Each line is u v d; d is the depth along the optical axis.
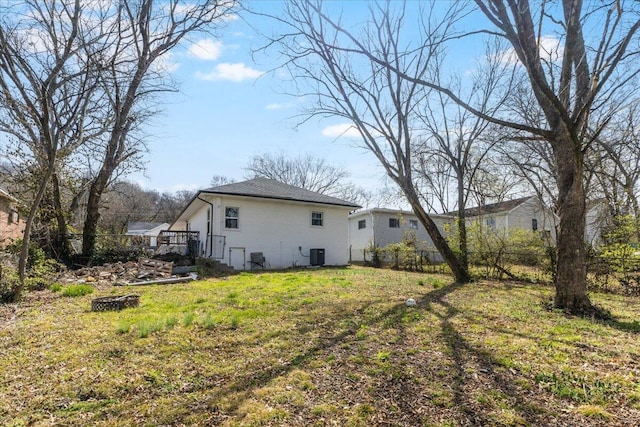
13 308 6.26
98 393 2.90
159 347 4.02
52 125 7.85
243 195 14.52
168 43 10.81
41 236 11.72
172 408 2.65
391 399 2.77
